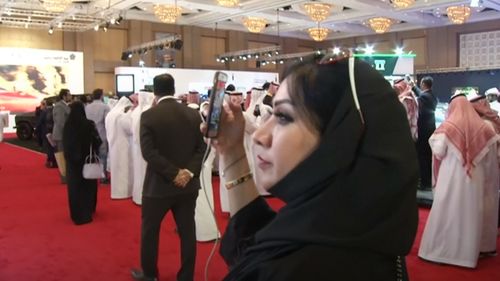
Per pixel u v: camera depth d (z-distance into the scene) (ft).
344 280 2.24
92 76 61.67
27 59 57.26
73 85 60.23
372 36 70.33
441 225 12.82
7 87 56.39
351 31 69.77
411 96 20.80
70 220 17.85
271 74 64.85
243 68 72.84
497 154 13.35
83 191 17.26
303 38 77.61
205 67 68.74
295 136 2.51
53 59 58.80
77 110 16.97
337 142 2.36
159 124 10.30
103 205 20.33
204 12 60.85
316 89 2.50
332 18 60.23
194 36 67.21
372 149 2.34
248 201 3.77
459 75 33.68
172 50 65.21
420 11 54.85
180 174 10.26
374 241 2.27
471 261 12.55
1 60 55.93
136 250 14.29
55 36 59.67
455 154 12.48
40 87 58.23
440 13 58.08
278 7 51.34
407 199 2.39
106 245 14.80
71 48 60.59
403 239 2.35
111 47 63.00
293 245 2.36
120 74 54.95
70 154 16.88
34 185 25.22
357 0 48.06
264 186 2.71
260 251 2.55
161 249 14.17
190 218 10.85
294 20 59.62
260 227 3.67
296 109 2.53
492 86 32.45
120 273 12.38
